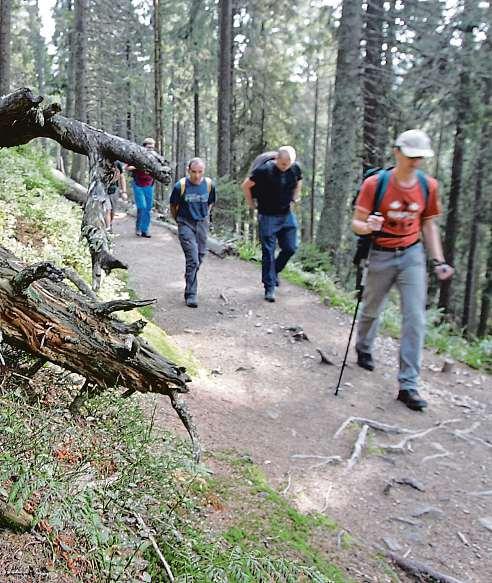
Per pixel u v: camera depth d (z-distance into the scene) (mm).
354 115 12742
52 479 1960
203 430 3930
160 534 2324
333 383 5594
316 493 3635
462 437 4738
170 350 5285
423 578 2980
